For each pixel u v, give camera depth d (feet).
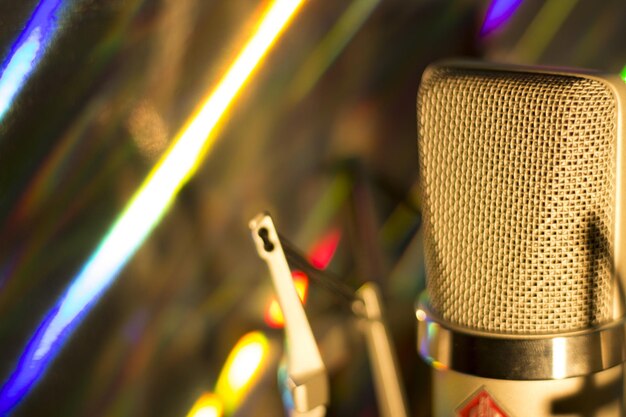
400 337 1.27
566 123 0.89
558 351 0.91
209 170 1.17
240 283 1.20
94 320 1.15
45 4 1.08
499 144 0.91
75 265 1.14
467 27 1.22
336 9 1.18
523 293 0.92
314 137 1.20
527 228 0.91
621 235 0.92
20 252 1.11
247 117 1.17
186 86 1.14
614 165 0.90
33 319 1.13
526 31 1.23
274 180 1.20
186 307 1.18
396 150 1.24
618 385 0.95
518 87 0.90
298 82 1.18
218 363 1.21
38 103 1.09
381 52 1.21
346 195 1.22
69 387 1.15
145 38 1.12
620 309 0.94
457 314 0.95
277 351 1.23
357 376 1.26
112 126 1.13
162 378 1.18
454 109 0.93
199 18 1.13
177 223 1.17
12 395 1.13
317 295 1.23
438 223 0.95
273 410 1.23
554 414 0.92
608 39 1.24
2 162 1.09
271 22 1.16
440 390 0.97
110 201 1.14
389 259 1.25
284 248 1.02
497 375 0.92
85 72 1.10
